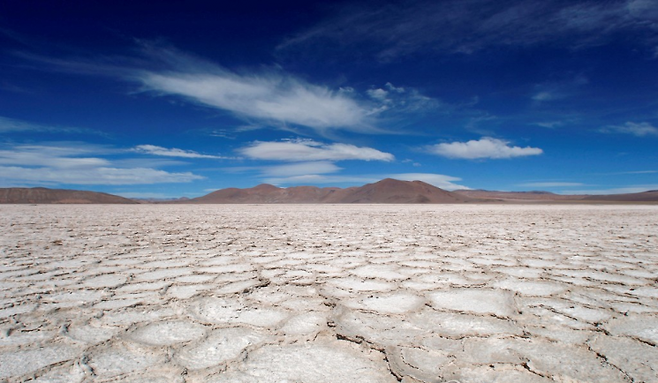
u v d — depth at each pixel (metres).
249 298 2.97
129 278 3.66
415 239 6.92
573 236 7.50
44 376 1.70
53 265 4.32
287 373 1.74
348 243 6.31
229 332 2.25
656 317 2.49
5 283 3.45
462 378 1.68
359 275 3.79
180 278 3.66
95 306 2.75
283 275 3.79
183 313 2.61
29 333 2.22
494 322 2.40
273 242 6.45
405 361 1.85
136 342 2.10
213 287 3.31
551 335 2.19
